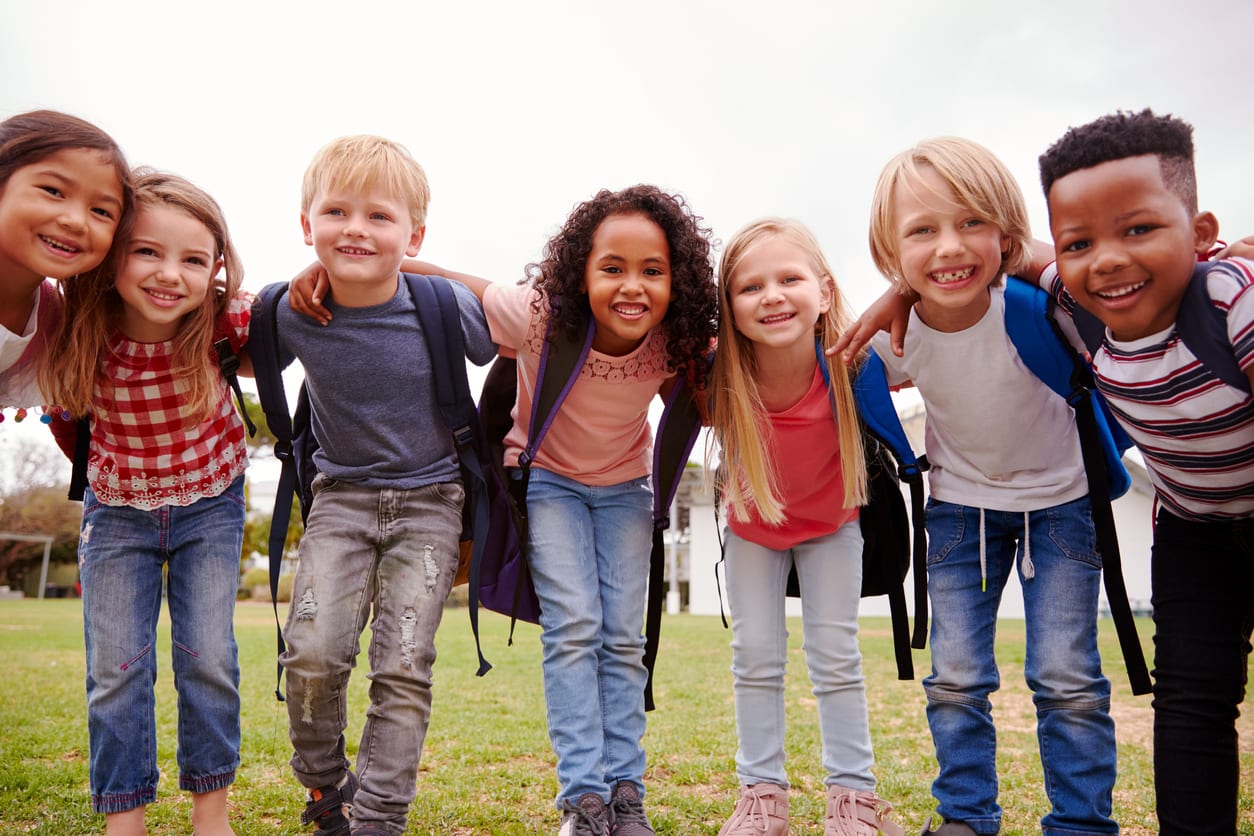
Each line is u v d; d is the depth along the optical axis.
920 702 5.30
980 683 2.35
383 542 2.38
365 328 2.38
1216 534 2.01
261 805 2.85
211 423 2.41
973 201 2.18
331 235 2.29
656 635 2.65
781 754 2.52
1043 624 2.31
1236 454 1.87
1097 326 2.06
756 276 2.47
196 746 2.30
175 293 2.23
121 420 2.33
